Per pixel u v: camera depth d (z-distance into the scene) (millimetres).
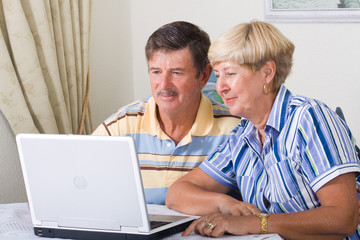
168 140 2393
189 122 2396
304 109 1861
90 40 3975
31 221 1992
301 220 1726
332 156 1783
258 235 1719
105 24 4113
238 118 2457
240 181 2104
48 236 1799
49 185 1750
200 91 2400
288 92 1973
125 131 2451
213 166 2215
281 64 1900
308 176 1822
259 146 2039
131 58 4363
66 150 1688
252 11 4148
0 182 3178
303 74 4141
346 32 4035
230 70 1894
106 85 4145
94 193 1702
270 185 1967
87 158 1673
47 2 3318
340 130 1849
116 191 1674
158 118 2426
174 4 4277
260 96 1922
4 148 3182
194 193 2100
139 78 4379
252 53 1849
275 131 1935
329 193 1778
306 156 1820
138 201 1660
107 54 4141
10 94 3086
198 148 2396
